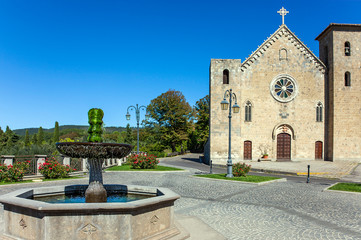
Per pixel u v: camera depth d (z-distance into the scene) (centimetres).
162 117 6512
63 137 8775
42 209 592
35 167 2012
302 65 3888
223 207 1130
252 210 1084
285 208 1124
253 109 3831
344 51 3784
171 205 750
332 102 3747
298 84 3872
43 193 928
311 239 762
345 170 2912
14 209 672
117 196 975
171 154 6238
